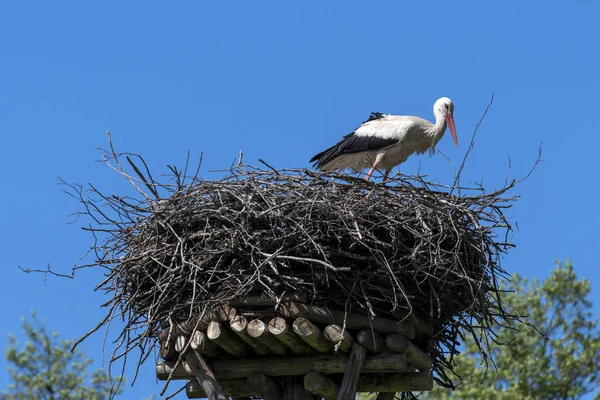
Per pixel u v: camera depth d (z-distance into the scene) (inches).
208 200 485.4
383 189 494.6
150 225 489.4
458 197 503.8
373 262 469.4
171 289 473.4
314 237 458.0
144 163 508.7
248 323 459.8
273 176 491.2
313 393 482.9
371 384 494.6
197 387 497.4
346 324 461.1
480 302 496.4
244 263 467.8
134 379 463.8
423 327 497.4
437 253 471.2
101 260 497.4
